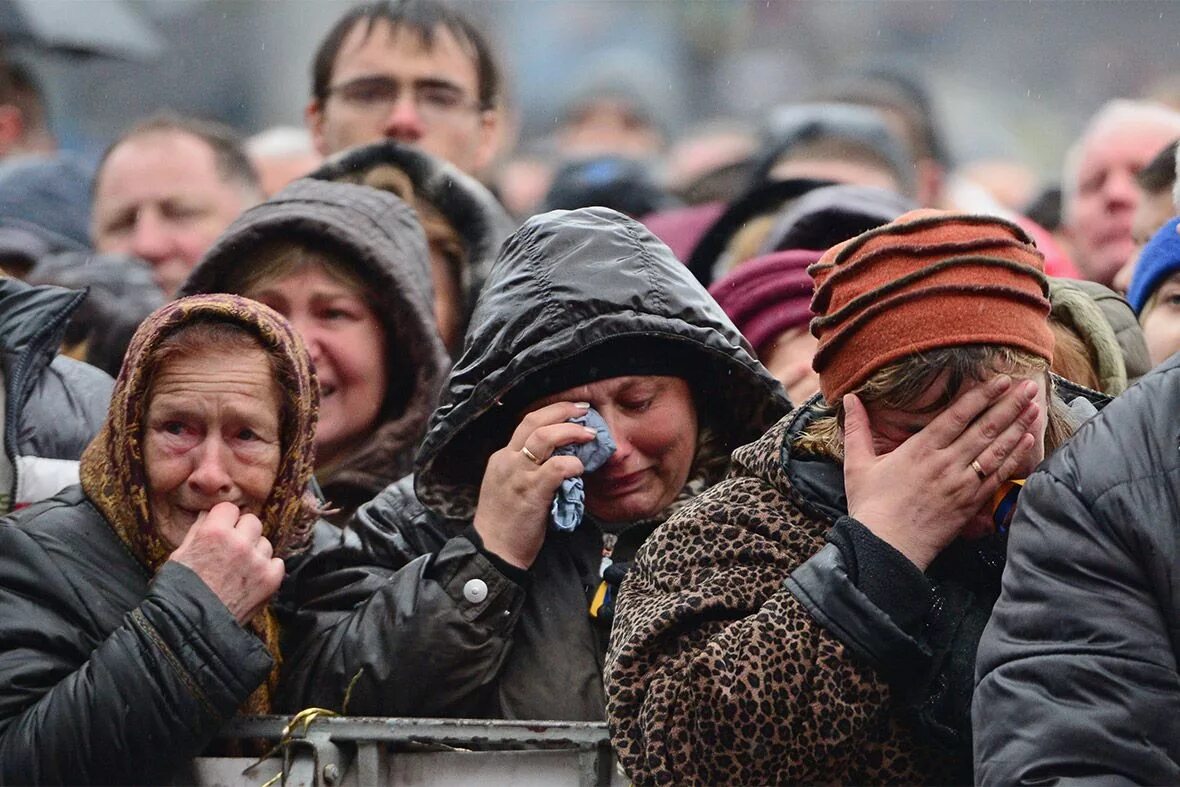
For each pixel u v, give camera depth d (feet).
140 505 36.91
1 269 62.95
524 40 173.17
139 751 34.53
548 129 171.12
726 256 61.67
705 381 41.04
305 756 35.94
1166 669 30.22
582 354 39.32
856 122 75.25
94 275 57.88
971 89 173.99
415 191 58.65
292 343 37.91
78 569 36.65
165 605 35.17
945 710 32.76
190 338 37.24
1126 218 73.15
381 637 37.40
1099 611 30.55
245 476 37.06
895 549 32.73
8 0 86.17
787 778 32.50
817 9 182.70
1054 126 168.04
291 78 139.44
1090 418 32.68
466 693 37.27
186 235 65.57
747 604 33.83
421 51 65.87
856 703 32.27
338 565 40.93
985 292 33.17
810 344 49.78
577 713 37.65
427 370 50.34
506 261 41.09
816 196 57.67
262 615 38.34
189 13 138.10
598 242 40.24
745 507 35.09
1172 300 47.78
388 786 35.99
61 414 45.03
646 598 35.04
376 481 49.80
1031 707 30.25
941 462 33.09
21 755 34.40
